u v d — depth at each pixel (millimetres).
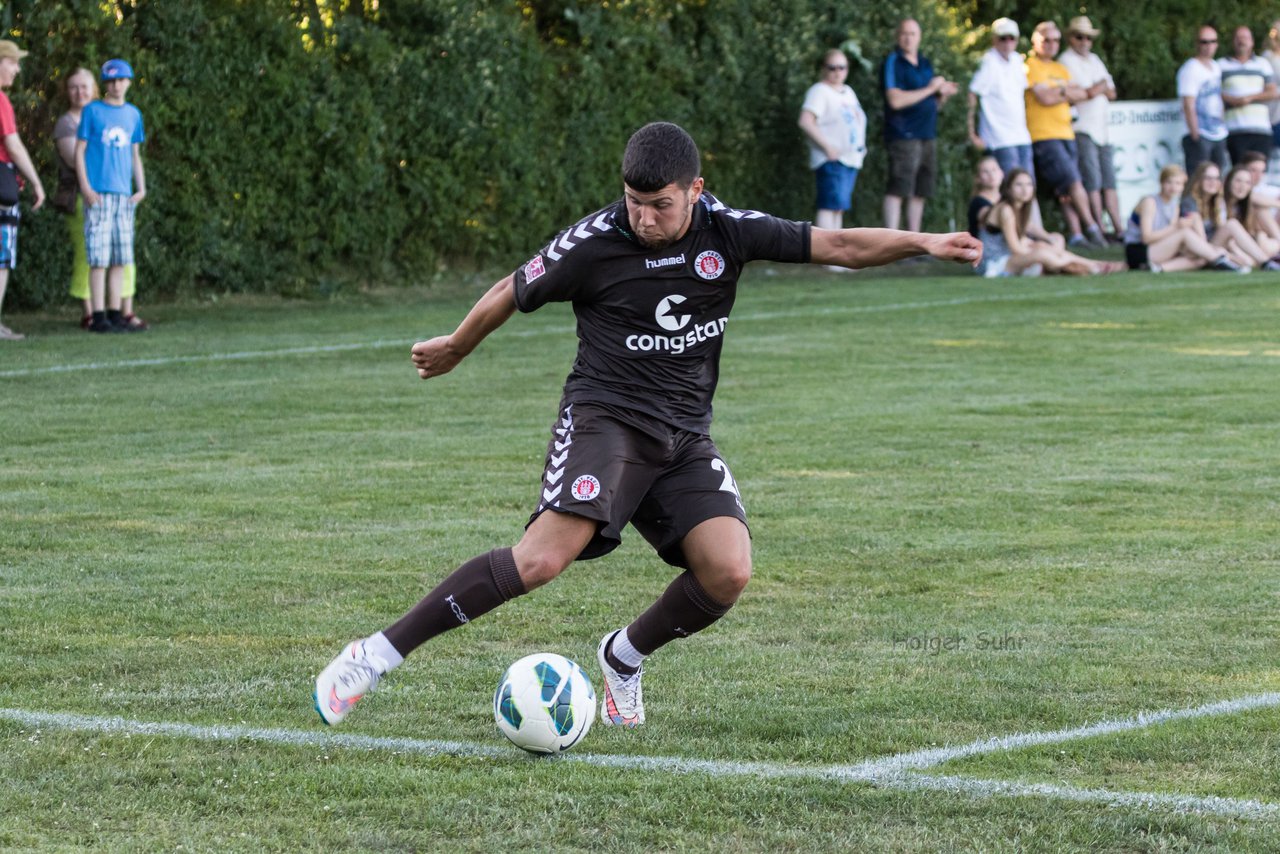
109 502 17797
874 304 40969
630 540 16156
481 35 45562
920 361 30000
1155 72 61938
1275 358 29984
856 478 19094
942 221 55531
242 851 8273
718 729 10430
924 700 10945
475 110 45688
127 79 34500
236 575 14602
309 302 42094
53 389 26516
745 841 8422
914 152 51688
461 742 10164
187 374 28438
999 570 14797
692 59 51250
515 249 48031
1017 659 11969
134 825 8633
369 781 9312
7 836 8422
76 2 37688
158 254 40250
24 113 37656
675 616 10344
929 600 13789
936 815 8781
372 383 27359
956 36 55938
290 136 42156
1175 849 8273
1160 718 10492
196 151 40469
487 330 10758
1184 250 49750
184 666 11789
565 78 48438
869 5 54438
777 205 53531
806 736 10234
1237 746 9938
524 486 18703
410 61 44406
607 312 10336
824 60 50625
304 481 18969
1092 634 12664
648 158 9734
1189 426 22688
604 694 10859
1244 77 55812
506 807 8930
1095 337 33500
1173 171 49750
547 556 9953
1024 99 52469
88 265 34875
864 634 12742
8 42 32312
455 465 20016
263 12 41219
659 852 8289
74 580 14406
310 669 11734
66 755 9727
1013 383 27062
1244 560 15094
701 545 10258
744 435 22016
